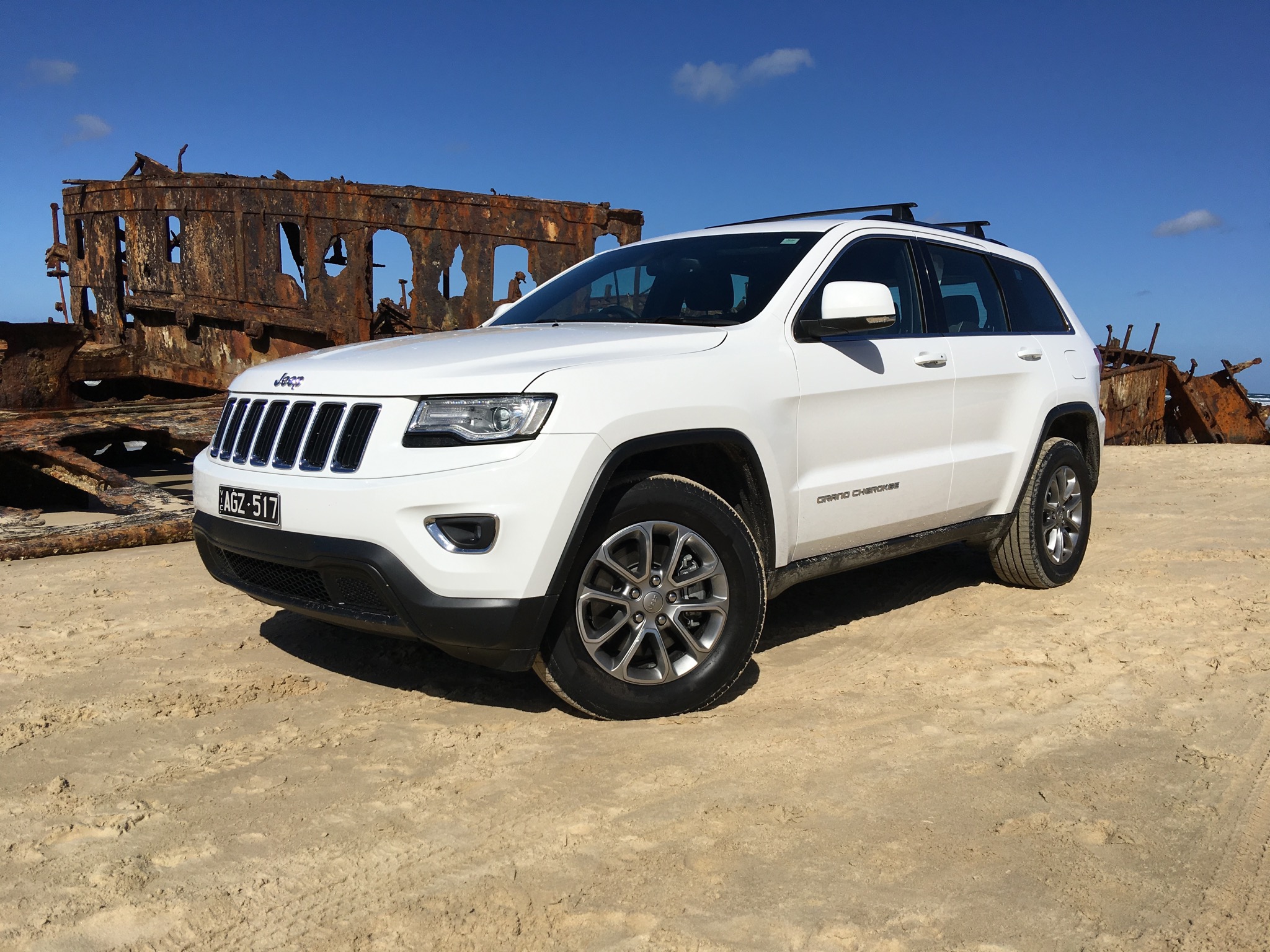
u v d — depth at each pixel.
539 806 2.60
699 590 3.37
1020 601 4.88
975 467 4.50
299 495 3.09
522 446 2.92
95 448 8.71
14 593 4.83
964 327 4.64
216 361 10.98
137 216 11.32
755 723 3.21
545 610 2.95
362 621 3.09
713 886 2.20
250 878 2.23
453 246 9.58
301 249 10.20
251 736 3.07
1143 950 1.97
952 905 2.13
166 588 4.96
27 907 2.10
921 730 3.15
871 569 5.57
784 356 3.64
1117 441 16.27
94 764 2.86
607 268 4.50
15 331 9.00
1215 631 4.33
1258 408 18.12
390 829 2.47
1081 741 3.07
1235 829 2.49
